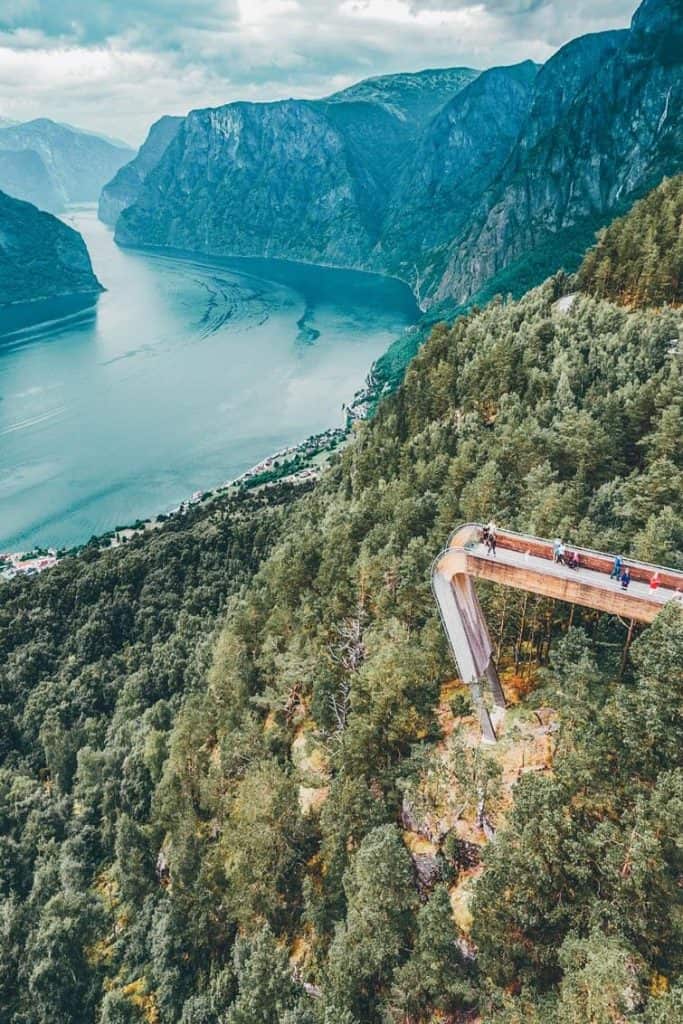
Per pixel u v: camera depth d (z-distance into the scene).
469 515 77.50
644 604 53.97
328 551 94.62
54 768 115.38
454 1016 44.41
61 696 133.38
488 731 57.72
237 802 69.19
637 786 42.28
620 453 83.06
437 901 46.16
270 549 153.62
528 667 66.00
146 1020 68.44
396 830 52.75
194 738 85.12
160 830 88.00
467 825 52.16
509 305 148.38
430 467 96.75
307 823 64.94
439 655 65.19
